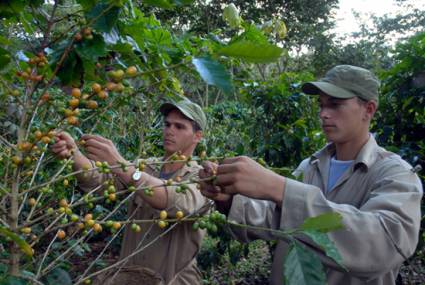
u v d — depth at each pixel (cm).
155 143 423
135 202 216
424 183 337
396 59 356
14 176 122
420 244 340
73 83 127
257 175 114
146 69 168
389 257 118
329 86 166
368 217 118
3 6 125
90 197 141
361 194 159
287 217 114
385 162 158
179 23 1141
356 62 1599
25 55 150
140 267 190
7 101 166
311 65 1570
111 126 384
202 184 135
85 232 136
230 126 543
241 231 142
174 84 195
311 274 95
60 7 141
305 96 426
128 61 153
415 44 344
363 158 161
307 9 1458
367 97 167
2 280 110
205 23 1162
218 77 95
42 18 138
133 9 196
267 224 144
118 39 134
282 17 1429
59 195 205
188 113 221
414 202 134
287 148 411
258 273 466
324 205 115
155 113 395
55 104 145
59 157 149
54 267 138
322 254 114
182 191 142
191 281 207
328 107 172
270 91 425
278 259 172
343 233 114
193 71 128
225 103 593
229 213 138
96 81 139
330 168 179
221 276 444
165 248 202
